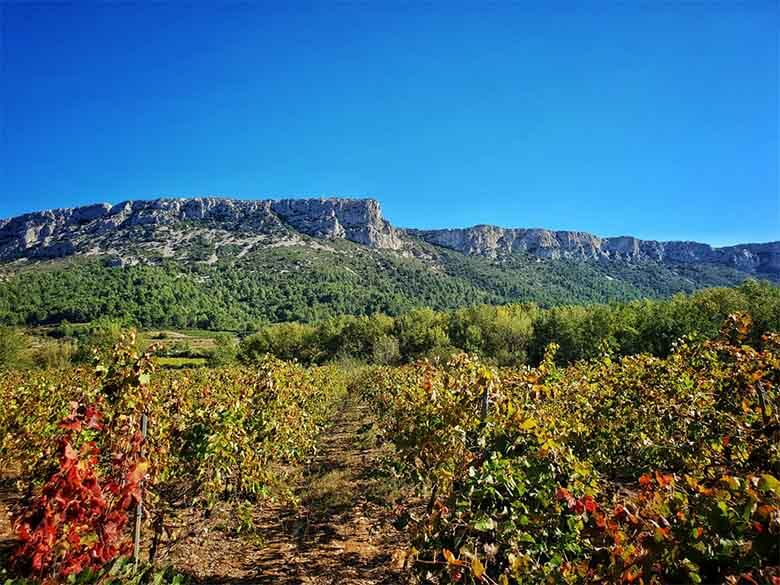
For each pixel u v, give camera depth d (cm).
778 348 506
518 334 5084
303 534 648
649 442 543
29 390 975
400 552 361
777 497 180
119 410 440
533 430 381
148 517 495
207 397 721
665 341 3416
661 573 191
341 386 2578
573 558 301
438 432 500
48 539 274
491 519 309
